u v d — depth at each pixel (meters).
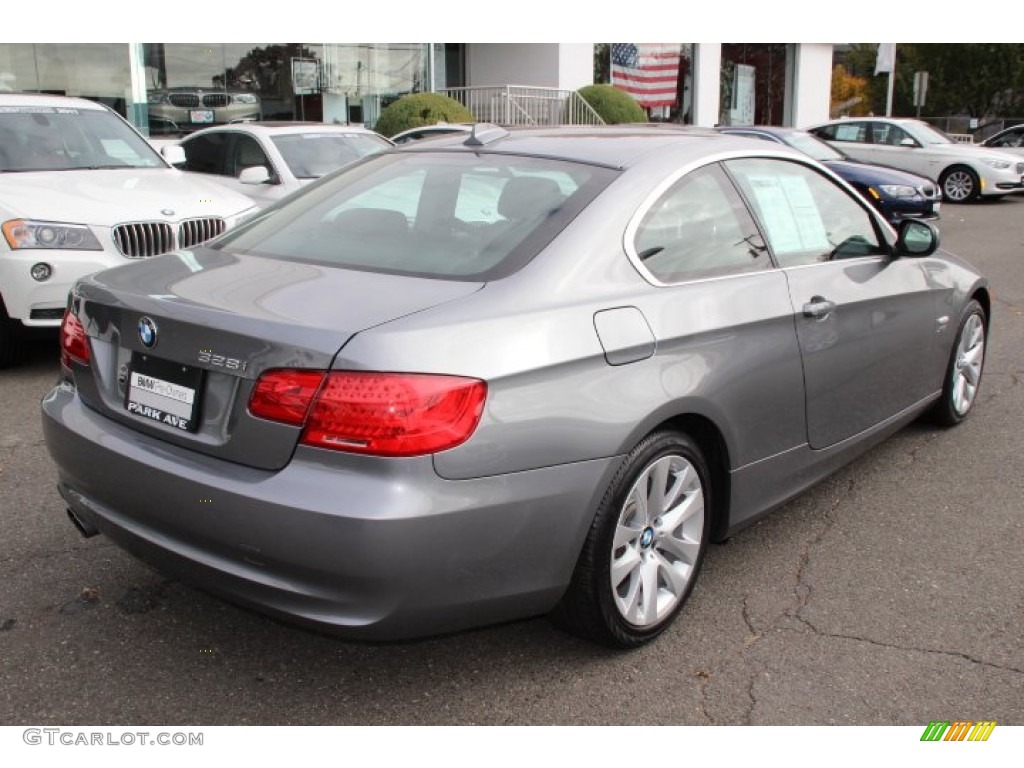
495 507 2.53
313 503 2.38
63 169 6.80
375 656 3.08
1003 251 12.09
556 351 2.67
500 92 18.75
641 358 2.90
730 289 3.30
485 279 2.78
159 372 2.73
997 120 35.69
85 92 13.63
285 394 2.44
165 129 14.57
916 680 2.97
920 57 39.75
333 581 2.41
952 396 5.12
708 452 3.31
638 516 2.96
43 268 5.75
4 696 2.81
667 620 3.16
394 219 3.22
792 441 3.62
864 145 18.69
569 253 2.89
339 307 2.60
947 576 3.64
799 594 3.49
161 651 3.07
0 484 4.30
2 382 5.93
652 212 3.16
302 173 9.09
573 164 3.29
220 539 2.53
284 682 2.93
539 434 2.61
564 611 2.94
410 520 2.37
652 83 22.62
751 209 3.58
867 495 4.41
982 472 4.68
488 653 3.10
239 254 3.22
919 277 4.46
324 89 16.75
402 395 2.38
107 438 2.81
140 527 2.76
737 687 2.93
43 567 3.56
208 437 2.61
